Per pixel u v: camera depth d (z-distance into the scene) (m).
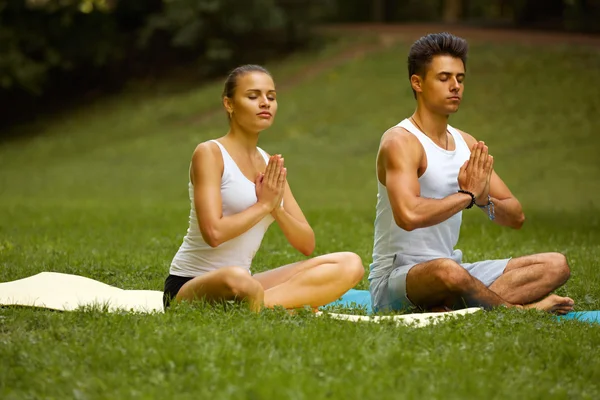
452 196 11.45
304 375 7.88
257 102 11.35
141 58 69.62
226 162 11.25
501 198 12.45
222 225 10.91
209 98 60.31
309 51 65.06
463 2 79.62
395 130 11.85
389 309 11.97
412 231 11.95
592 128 44.94
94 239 20.75
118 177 46.28
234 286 10.63
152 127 58.06
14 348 8.73
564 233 22.22
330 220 24.78
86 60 67.56
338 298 12.16
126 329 9.47
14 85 65.38
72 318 10.12
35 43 64.75
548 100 48.75
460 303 11.46
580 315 11.88
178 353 8.42
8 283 12.73
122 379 7.89
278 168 11.20
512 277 11.98
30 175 48.41
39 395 7.62
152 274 15.41
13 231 22.33
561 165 40.38
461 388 7.76
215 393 7.43
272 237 20.91
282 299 11.34
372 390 7.51
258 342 8.91
